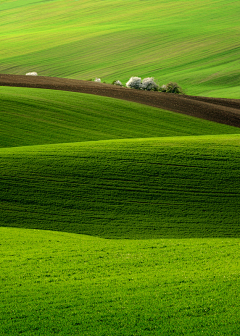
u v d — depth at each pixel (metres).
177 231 49.78
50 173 61.78
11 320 27.20
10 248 39.69
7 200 53.72
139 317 27.86
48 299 29.89
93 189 58.41
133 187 59.72
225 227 51.28
